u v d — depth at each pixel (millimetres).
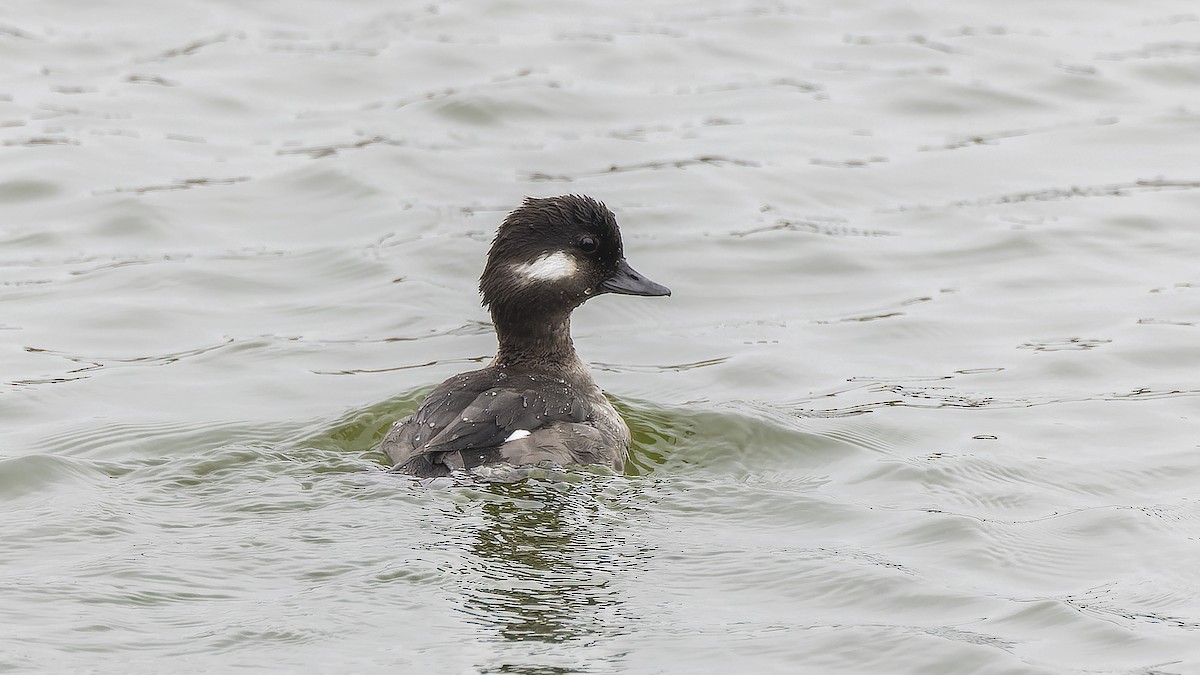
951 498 12859
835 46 27094
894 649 10164
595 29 27625
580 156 22500
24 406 14992
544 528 11641
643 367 16484
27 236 19797
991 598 10930
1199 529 12281
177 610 10352
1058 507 12742
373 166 21922
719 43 27031
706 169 22031
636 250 19672
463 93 24250
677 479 12945
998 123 24078
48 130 22906
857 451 13930
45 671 9547
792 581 11086
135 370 16078
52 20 27469
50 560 11039
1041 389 15750
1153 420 14812
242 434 13992
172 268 18922
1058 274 18984
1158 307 17906
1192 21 28266
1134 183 21875
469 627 10164
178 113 23797
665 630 10273
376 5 28750
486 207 20781
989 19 28469
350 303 18047
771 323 17766
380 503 11945
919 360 16641
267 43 26703
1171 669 9914
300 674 9586
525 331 14227
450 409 12898
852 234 20297
